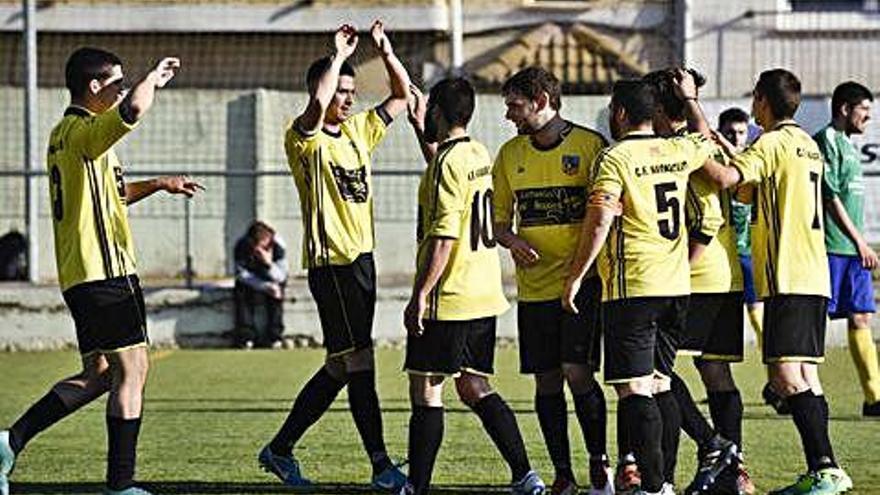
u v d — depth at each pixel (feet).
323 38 256.52
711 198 90.27
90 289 88.69
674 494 92.17
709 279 94.43
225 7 256.11
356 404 97.81
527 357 92.68
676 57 217.56
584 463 107.04
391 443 116.57
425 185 88.63
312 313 196.54
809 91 246.27
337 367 99.25
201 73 258.16
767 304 93.09
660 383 89.04
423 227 89.10
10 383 160.25
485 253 90.12
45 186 229.86
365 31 253.03
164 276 230.27
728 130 131.54
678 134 89.61
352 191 97.55
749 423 126.00
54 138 89.56
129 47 258.57
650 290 85.20
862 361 129.29
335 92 97.09
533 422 127.85
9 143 235.20
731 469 95.14
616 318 85.92
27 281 201.36
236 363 178.29
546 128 90.79
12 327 196.54
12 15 256.32
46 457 110.01
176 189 100.58
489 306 90.17
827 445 92.58
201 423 128.57
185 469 105.29
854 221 121.80
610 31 253.24
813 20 245.86
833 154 118.21
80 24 256.73
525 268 92.27
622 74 250.16
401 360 180.86
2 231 231.71
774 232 92.32
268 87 257.14
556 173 90.48
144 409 138.10
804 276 92.38
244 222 233.55
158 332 197.06
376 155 227.40
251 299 195.42
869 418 129.08
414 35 253.65
